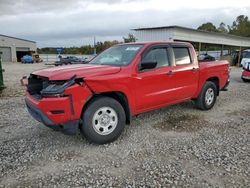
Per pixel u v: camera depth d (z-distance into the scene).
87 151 3.96
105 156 3.78
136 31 23.55
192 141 4.35
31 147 4.11
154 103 4.98
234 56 32.16
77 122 3.88
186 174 3.23
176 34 22.16
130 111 4.55
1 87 9.20
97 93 4.04
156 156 3.76
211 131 4.88
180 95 5.57
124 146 4.14
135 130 4.93
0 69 9.27
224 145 4.17
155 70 4.91
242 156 3.74
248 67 12.91
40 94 4.11
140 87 4.62
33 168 3.42
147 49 4.88
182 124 5.32
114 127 4.28
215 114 6.18
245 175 3.20
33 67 31.75
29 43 62.34
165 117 5.83
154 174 3.23
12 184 3.03
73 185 3.00
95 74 4.04
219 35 31.19
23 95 8.80
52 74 3.88
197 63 6.02
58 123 3.74
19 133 4.77
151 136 4.61
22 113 6.20
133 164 3.52
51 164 3.53
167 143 4.27
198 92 6.16
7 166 3.46
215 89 6.67
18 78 15.78
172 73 5.23
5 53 56.72
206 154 3.81
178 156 3.75
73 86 3.74
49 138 4.50
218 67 6.70
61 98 3.67
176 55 5.49
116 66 4.57
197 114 6.12
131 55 4.79
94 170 3.35
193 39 25.42
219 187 2.94
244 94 9.25
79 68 4.28
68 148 4.07
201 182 3.04
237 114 6.21
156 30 22.36
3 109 6.62
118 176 3.20
